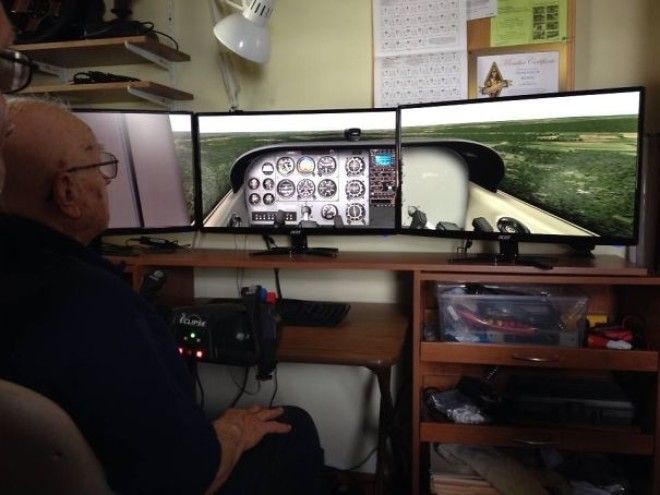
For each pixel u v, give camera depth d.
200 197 1.71
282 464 1.10
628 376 1.53
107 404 0.71
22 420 0.63
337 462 1.95
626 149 1.32
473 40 1.69
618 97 1.31
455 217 1.53
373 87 1.78
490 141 1.46
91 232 0.94
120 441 0.72
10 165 0.80
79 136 0.88
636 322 1.47
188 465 0.78
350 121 1.60
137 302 0.85
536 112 1.40
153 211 1.68
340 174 1.63
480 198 1.49
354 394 1.92
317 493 1.25
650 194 1.50
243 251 1.80
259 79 1.87
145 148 1.65
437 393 1.62
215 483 0.94
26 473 0.67
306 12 1.82
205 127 1.68
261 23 1.65
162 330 0.89
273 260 1.53
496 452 1.53
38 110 0.84
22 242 0.79
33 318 0.70
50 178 0.83
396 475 1.83
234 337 1.20
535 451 1.56
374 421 1.91
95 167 0.91
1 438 0.65
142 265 1.58
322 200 1.65
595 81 1.63
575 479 1.46
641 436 1.35
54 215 0.86
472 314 1.46
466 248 1.68
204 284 1.98
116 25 1.71
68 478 0.67
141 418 0.73
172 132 1.67
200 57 1.90
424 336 1.52
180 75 1.93
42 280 0.73
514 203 1.45
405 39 1.74
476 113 1.47
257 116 1.65
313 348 1.26
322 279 1.89
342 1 1.79
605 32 1.61
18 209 0.83
